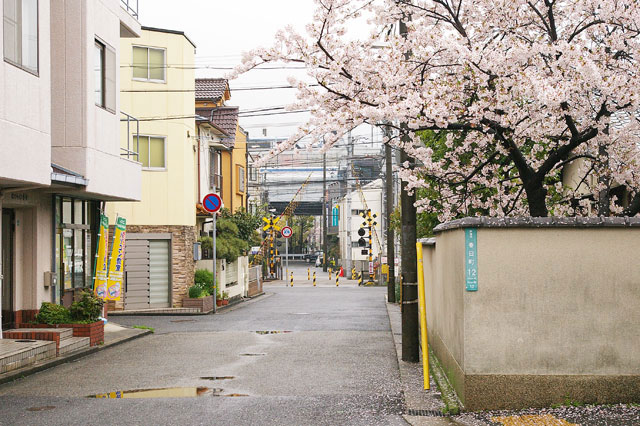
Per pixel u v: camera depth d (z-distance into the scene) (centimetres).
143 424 681
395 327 1559
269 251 5450
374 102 897
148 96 2328
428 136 1388
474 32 951
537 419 641
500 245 695
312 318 1919
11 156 1015
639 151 916
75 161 1348
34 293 1313
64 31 1354
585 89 790
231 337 1462
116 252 1575
